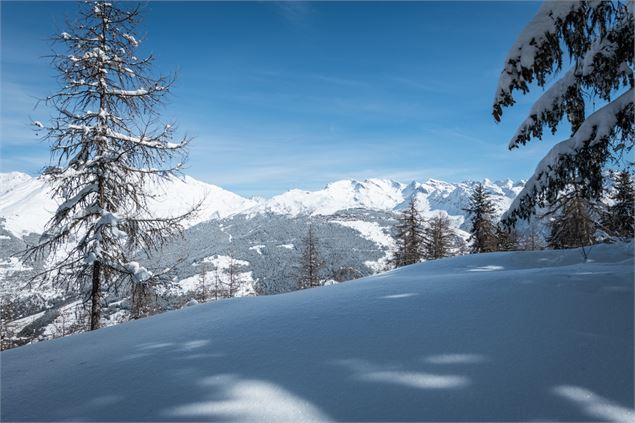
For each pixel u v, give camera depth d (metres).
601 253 6.60
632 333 2.42
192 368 2.63
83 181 9.76
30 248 9.37
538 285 3.45
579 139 4.17
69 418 2.14
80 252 9.48
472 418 1.78
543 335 2.53
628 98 3.87
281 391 2.15
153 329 4.29
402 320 3.06
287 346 2.82
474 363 2.27
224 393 2.20
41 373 3.12
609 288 3.14
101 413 2.14
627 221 8.89
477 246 25.47
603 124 3.95
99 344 3.94
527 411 1.80
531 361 2.23
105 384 2.57
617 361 2.15
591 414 1.76
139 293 10.15
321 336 2.93
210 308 5.11
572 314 2.77
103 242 9.42
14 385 2.88
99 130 9.55
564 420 1.73
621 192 8.66
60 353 3.80
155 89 10.15
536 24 4.24
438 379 2.12
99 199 9.73
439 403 1.91
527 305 3.04
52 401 2.43
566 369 2.12
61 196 9.55
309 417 1.88
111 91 9.99
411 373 2.21
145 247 10.17
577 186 4.71
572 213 13.56
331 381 2.21
